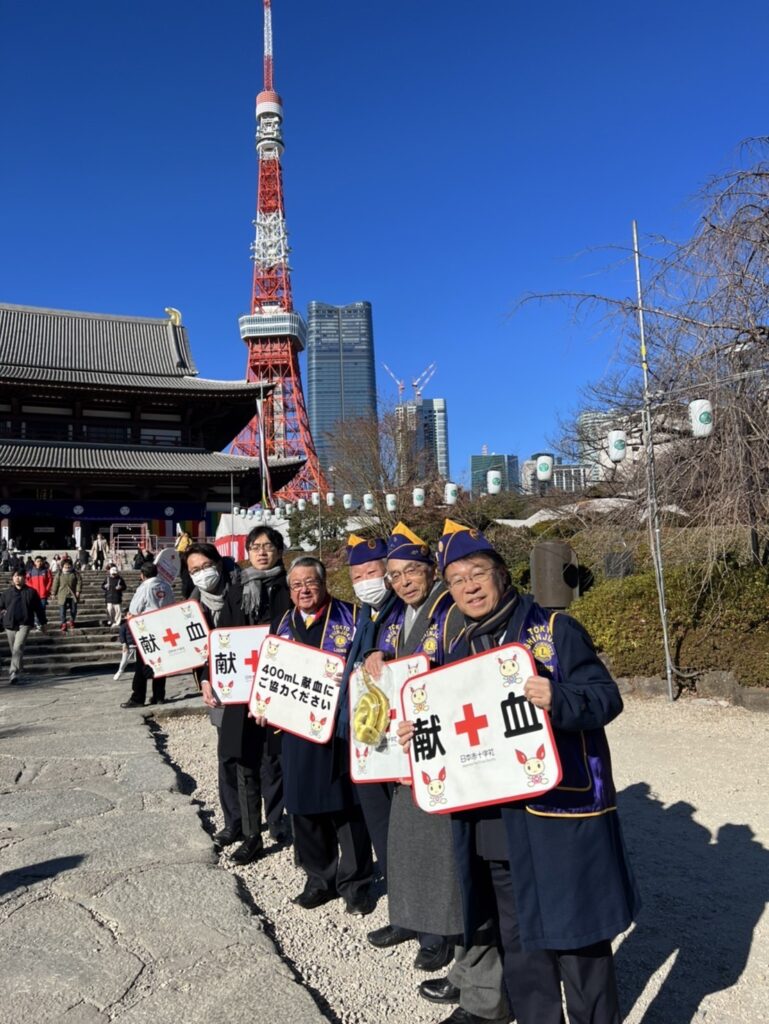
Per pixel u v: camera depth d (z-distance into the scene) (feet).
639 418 32.63
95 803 19.07
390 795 12.73
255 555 16.69
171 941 11.69
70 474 121.60
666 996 10.10
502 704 8.35
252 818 15.75
